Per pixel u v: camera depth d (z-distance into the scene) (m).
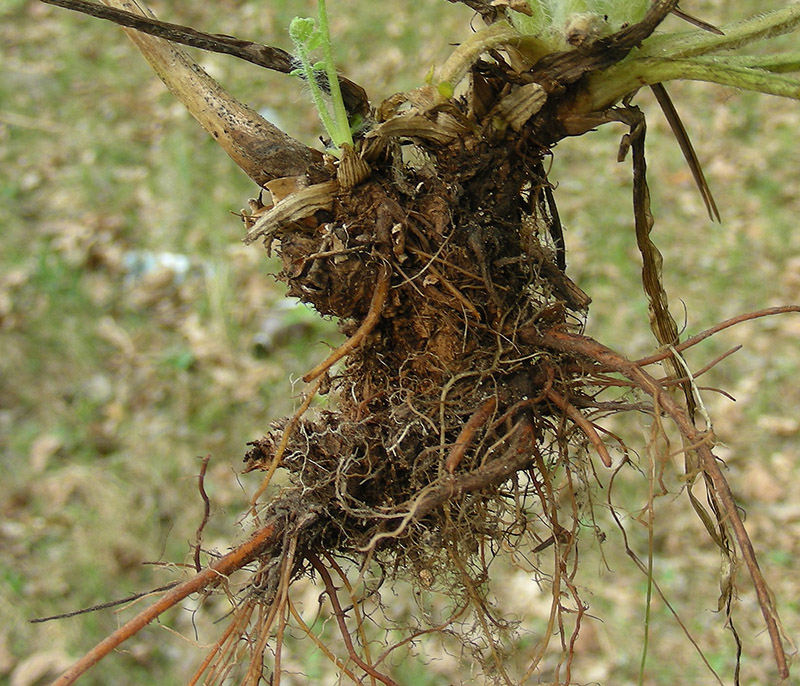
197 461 0.53
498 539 0.24
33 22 0.90
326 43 0.21
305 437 0.23
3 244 0.65
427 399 0.23
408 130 0.22
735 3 0.84
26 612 0.44
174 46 0.22
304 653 0.43
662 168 0.74
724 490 0.20
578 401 0.23
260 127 0.22
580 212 0.70
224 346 0.59
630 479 0.51
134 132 0.77
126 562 0.48
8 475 0.51
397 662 0.41
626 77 0.22
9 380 0.56
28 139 0.76
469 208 0.23
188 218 0.68
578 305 0.24
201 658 0.44
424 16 0.89
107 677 0.43
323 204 0.22
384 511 0.22
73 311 0.61
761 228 0.68
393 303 0.23
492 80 0.22
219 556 0.22
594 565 0.48
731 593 0.22
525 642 0.44
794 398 0.57
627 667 0.44
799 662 0.45
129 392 0.57
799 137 0.75
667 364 0.25
